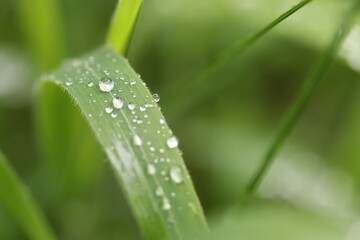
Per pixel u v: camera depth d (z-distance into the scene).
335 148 0.22
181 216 0.15
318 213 0.18
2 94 0.24
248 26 0.23
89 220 0.22
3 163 0.17
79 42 0.25
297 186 0.21
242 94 0.25
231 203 0.21
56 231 0.22
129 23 0.17
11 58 0.24
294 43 0.24
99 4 0.25
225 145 0.23
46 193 0.22
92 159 0.22
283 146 0.22
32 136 0.25
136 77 0.16
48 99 0.20
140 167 0.15
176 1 0.23
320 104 0.25
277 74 0.25
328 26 0.21
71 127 0.21
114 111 0.15
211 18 0.23
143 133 0.15
